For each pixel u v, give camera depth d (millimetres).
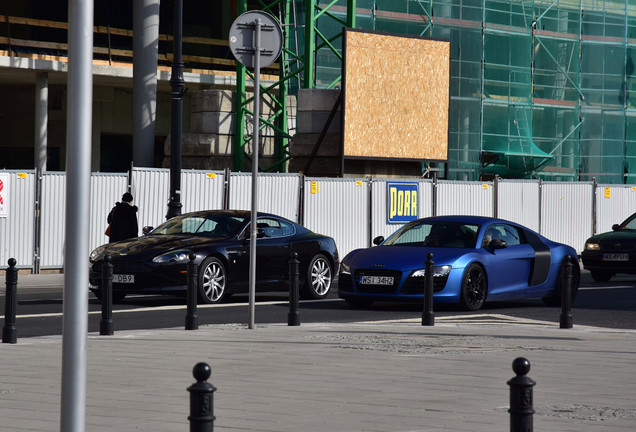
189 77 53312
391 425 10438
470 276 24328
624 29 62094
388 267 24094
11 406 11484
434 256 24297
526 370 7145
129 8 60438
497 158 59500
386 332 19359
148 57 49688
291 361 15289
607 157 62000
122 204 32156
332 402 11836
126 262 24844
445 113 49125
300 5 53688
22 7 57812
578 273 26844
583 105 62125
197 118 49906
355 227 42938
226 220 26875
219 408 11414
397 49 47438
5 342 17391
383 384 13203
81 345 6895
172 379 13508
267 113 51281
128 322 21547
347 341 17828
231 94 49781
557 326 21312
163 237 26125
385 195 43781
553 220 49125
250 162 50625
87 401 11836
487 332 19594
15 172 35312
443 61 48938
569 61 61844
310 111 47375
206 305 25188
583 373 14328
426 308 20781
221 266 25656
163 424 10438
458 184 46031
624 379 13812
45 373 13977
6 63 47719
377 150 46906
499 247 24859
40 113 49781
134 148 49875
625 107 62219
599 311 25094
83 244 6945
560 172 61812
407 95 47812
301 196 41469
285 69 53406
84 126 6969
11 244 35312
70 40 6977
